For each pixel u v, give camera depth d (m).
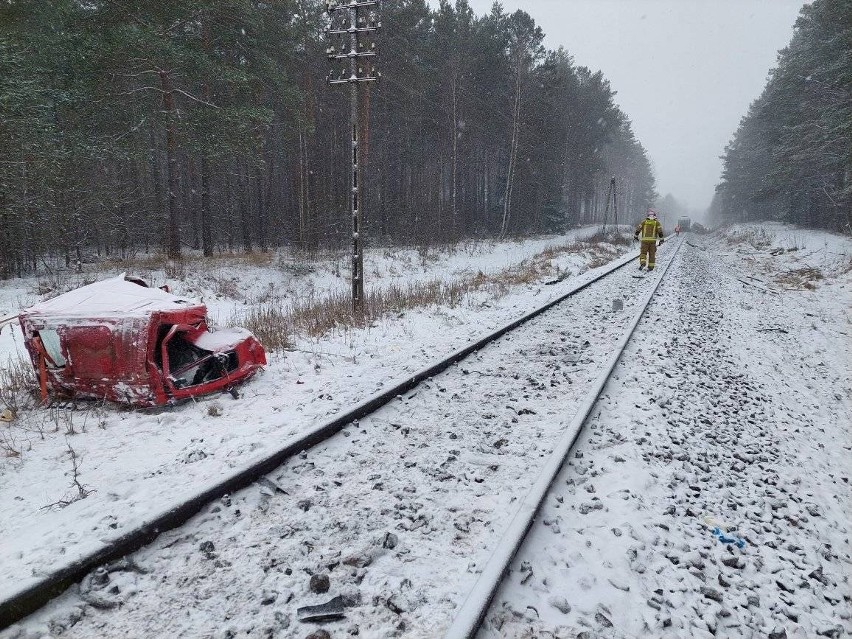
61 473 3.94
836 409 6.59
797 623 2.74
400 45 29.53
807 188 40.28
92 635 2.35
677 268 18.55
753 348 8.72
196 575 2.75
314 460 4.03
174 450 4.33
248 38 19.56
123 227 21.92
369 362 7.09
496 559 2.71
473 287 14.88
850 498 4.36
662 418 5.11
